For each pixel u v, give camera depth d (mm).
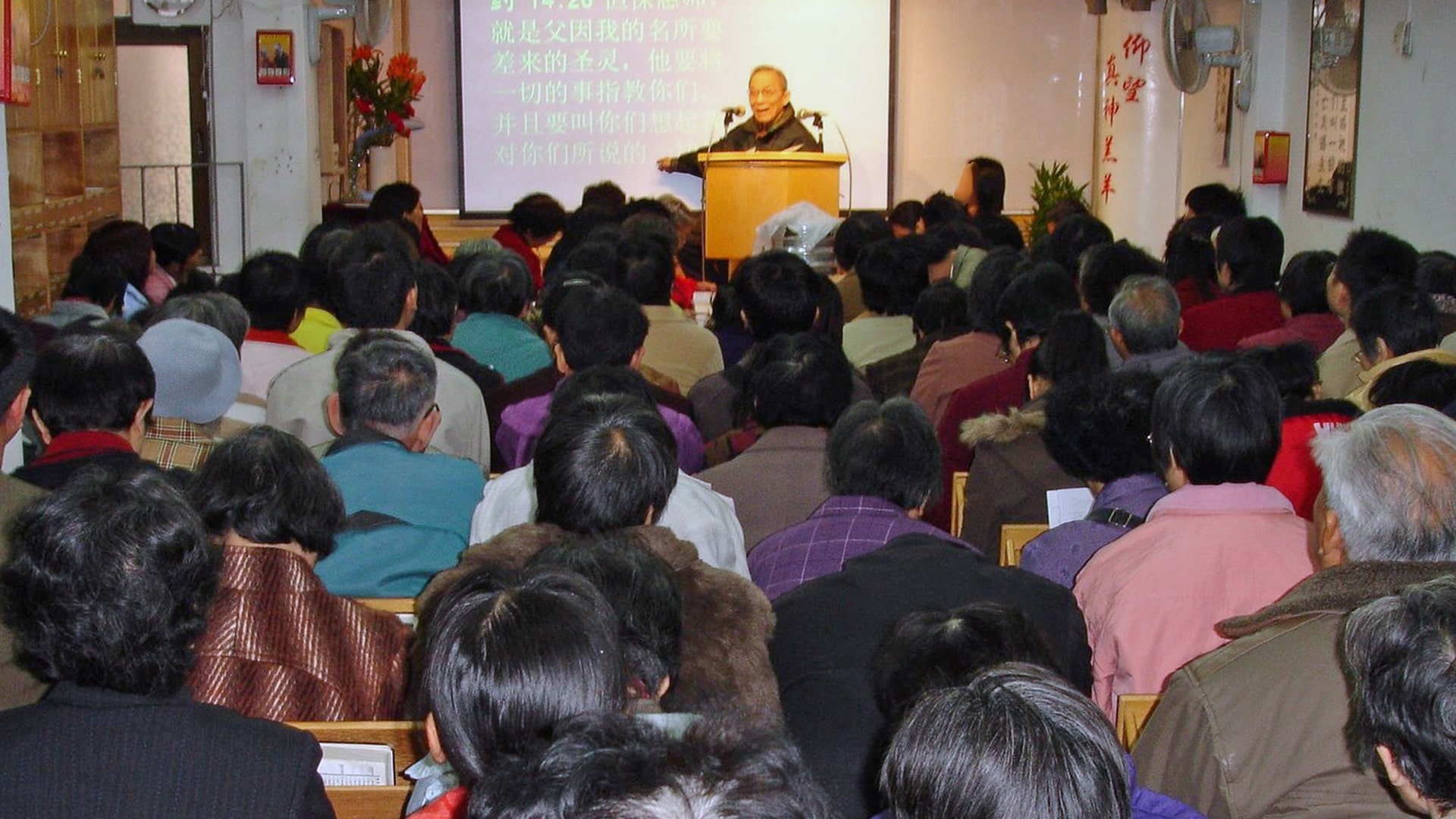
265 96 8297
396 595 2678
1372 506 1861
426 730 1552
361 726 2023
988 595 2238
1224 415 2363
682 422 3531
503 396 3918
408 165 12047
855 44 11859
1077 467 2877
